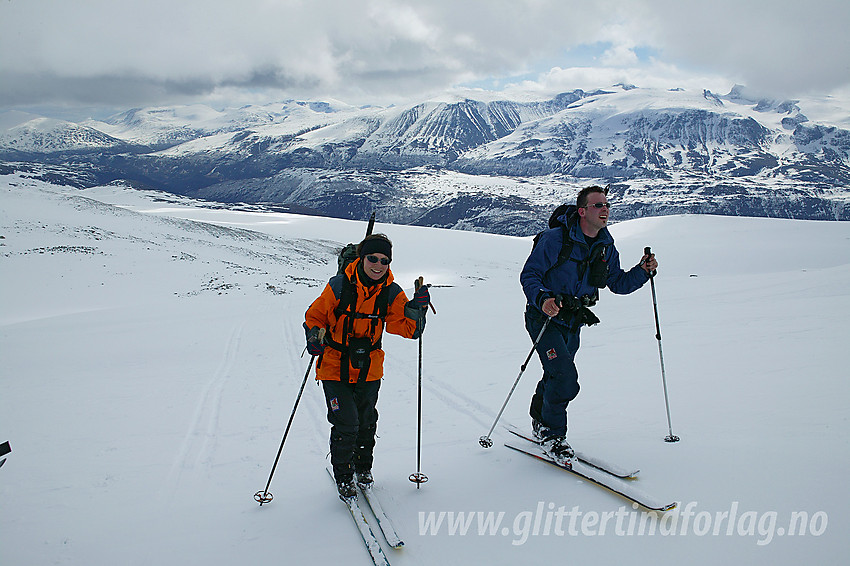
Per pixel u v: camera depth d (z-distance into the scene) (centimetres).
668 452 411
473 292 3105
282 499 414
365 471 405
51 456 581
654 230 8594
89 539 370
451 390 782
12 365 1384
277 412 739
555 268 407
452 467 442
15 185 6950
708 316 1238
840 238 7350
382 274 373
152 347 1542
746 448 394
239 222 9869
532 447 448
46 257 4125
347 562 311
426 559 307
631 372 763
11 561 343
